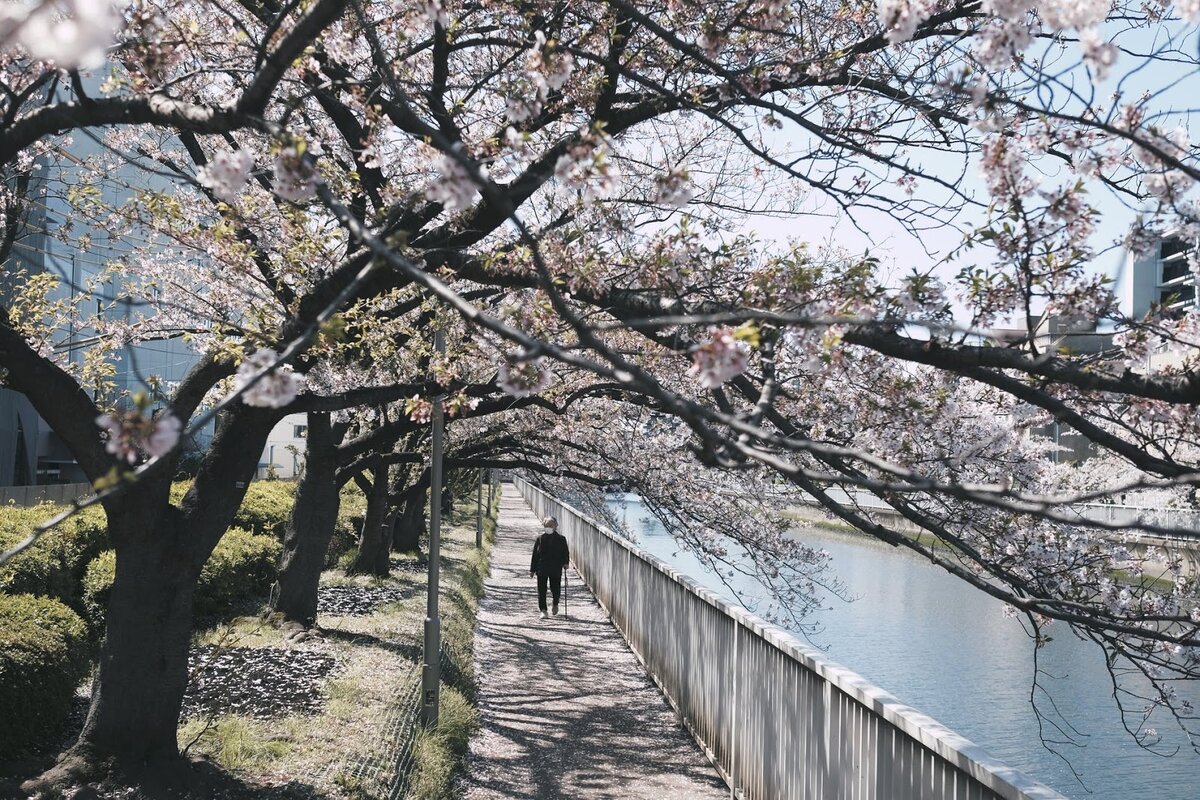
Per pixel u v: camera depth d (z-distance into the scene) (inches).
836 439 207.8
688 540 427.2
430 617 318.7
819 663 214.4
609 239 217.0
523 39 219.0
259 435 231.1
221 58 215.6
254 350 210.4
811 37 214.2
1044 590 192.4
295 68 178.4
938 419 197.8
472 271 185.2
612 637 574.6
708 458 89.0
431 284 79.3
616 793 292.8
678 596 391.5
